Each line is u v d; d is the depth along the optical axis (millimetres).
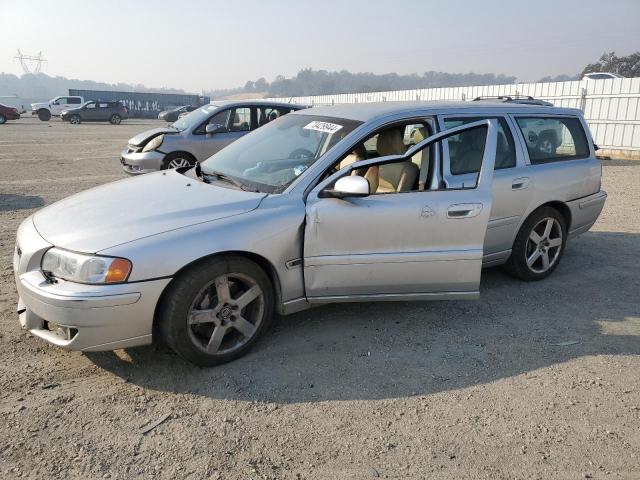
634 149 17234
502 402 3201
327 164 3838
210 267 3334
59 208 3797
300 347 3816
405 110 4223
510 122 4836
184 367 3525
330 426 2949
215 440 2818
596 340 4008
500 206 4648
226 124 10539
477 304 4645
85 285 3070
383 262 3773
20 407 3051
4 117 34250
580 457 2729
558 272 5539
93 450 2721
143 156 9930
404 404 3164
